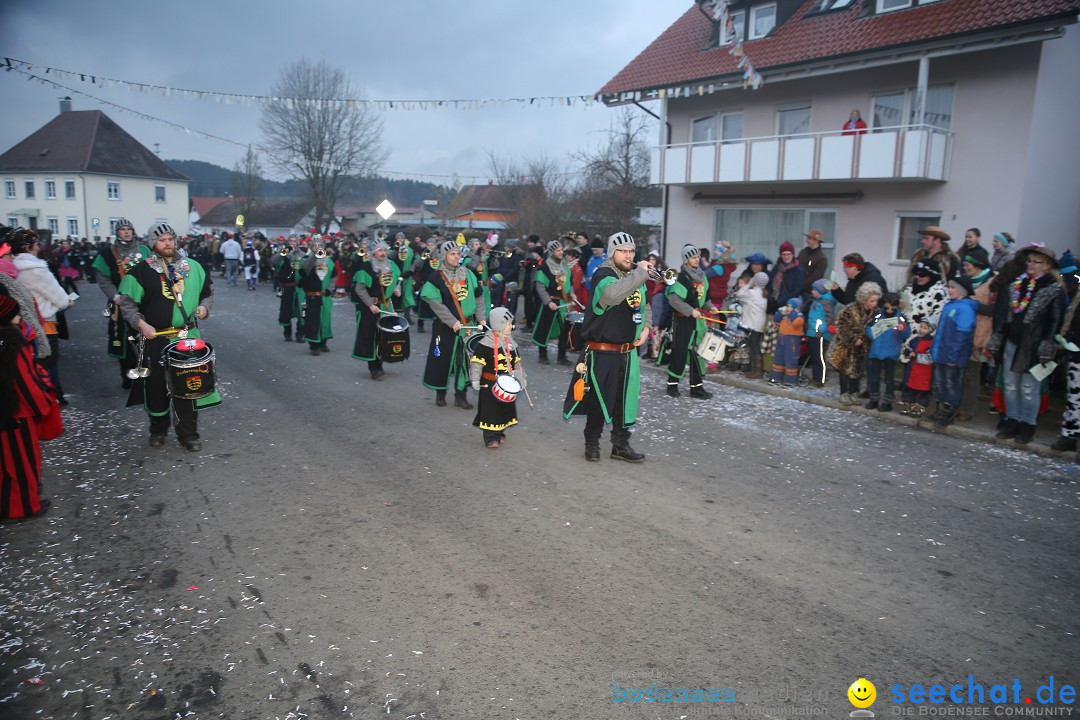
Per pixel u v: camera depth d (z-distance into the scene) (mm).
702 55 19875
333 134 34750
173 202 54562
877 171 15609
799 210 18406
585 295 12422
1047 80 14422
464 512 5359
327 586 4234
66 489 5750
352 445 7008
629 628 3820
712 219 20266
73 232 50781
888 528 5203
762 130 19031
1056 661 3617
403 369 11039
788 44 17547
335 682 3354
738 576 4422
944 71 15500
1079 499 5852
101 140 51938
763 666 3512
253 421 7840
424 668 3459
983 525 5293
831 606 4090
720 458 6789
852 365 8648
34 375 5047
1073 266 7633
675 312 9195
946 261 8508
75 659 3521
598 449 6625
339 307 20156
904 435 7703
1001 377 7430
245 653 3572
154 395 6566
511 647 3635
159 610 3957
